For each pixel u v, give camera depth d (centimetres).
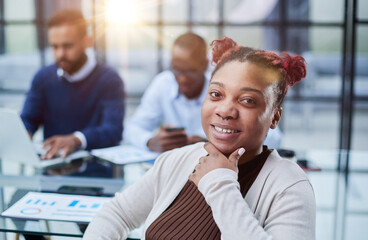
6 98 766
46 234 109
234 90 79
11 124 168
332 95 743
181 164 95
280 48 664
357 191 152
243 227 73
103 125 227
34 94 243
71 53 229
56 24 227
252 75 79
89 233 97
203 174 80
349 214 135
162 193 94
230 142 81
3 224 113
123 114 239
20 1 718
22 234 120
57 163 176
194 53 223
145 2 576
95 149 211
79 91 239
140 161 178
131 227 101
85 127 242
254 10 664
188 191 90
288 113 732
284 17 662
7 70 830
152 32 621
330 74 964
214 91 82
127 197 100
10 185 147
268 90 79
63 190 141
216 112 81
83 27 233
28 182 150
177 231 84
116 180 153
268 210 78
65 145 192
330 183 159
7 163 177
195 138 193
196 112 241
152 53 944
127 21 566
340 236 123
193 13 628
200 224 83
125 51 944
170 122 246
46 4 704
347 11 384
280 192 77
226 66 82
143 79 896
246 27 619
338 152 200
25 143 169
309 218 75
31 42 863
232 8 661
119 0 523
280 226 74
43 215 119
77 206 127
